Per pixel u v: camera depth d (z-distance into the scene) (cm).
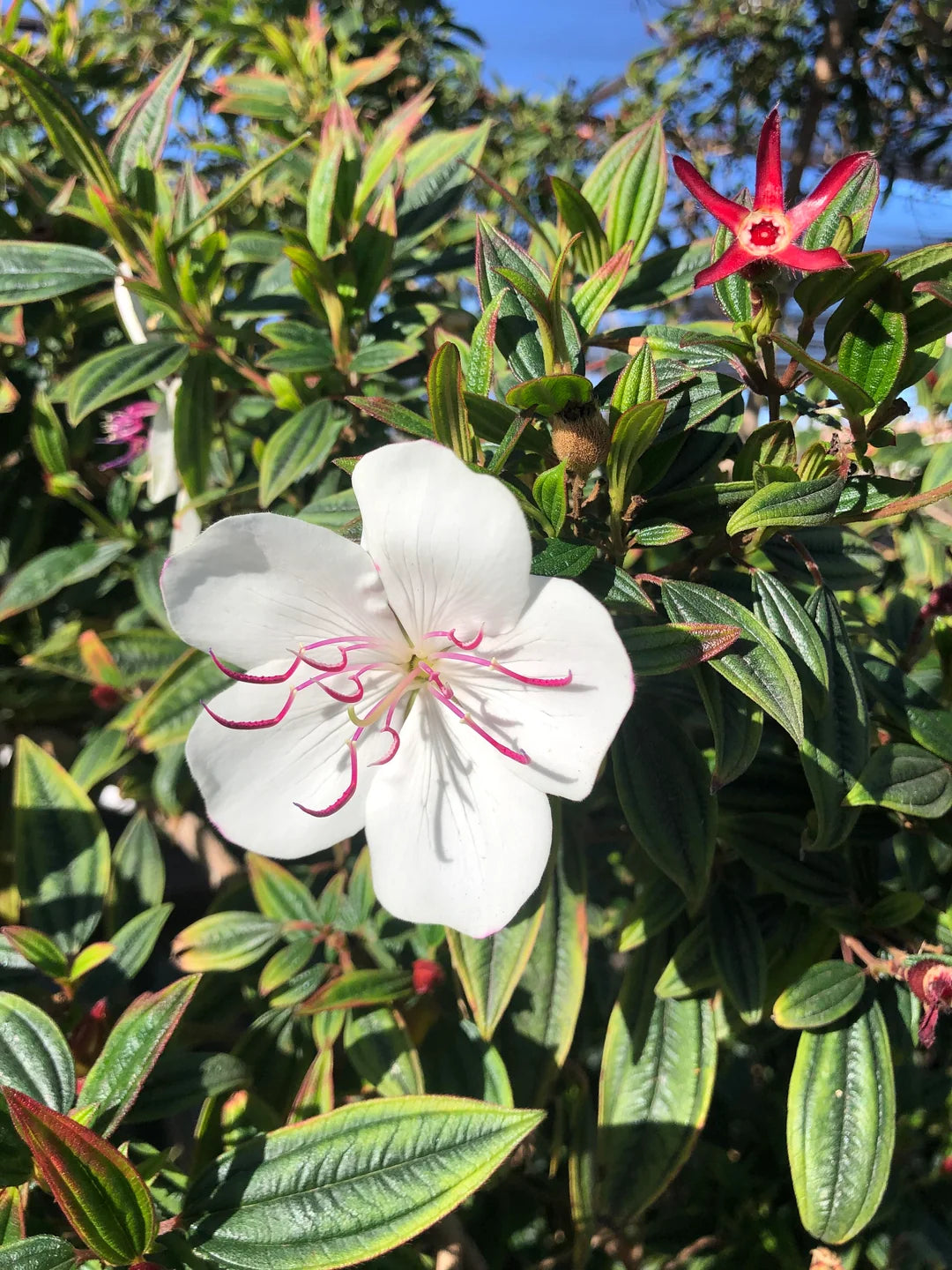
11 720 43
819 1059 25
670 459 21
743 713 21
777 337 19
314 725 20
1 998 22
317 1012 27
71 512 44
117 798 45
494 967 25
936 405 42
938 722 24
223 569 18
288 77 46
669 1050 28
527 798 19
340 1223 20
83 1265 20
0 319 32
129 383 29
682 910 28
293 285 33
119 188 30
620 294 30
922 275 20
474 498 17
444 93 69
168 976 48
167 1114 24
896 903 25
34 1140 17
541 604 18
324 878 40
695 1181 39
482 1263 30
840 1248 30
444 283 49
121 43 56
